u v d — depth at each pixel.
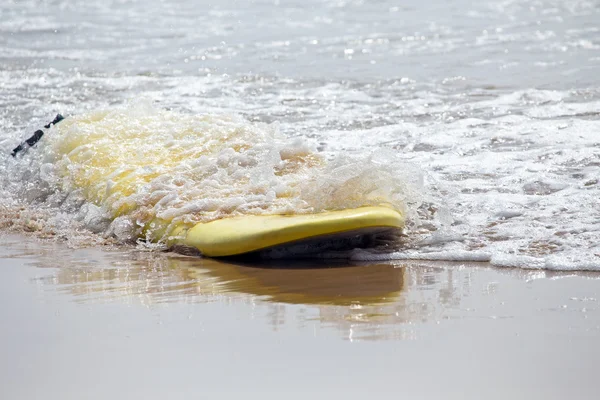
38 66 42.91
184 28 57.16
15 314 12.78
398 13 63.31
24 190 20.80
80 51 48.34
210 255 16.31
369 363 10.38
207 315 12.50
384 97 33.25
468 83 35.72
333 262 15.69
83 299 13.54
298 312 12.53
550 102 30.75
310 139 26.08
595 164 21.56
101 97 34.47
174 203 17.62
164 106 32.19
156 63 43.41
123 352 10.98
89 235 18.22
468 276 14.38
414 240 16.58
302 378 9.95
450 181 20.80
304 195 16.58
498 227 17.17
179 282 14.52
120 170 19.33
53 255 16.72
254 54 45.50
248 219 16.48
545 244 15.97
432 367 10.22
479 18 59.56
